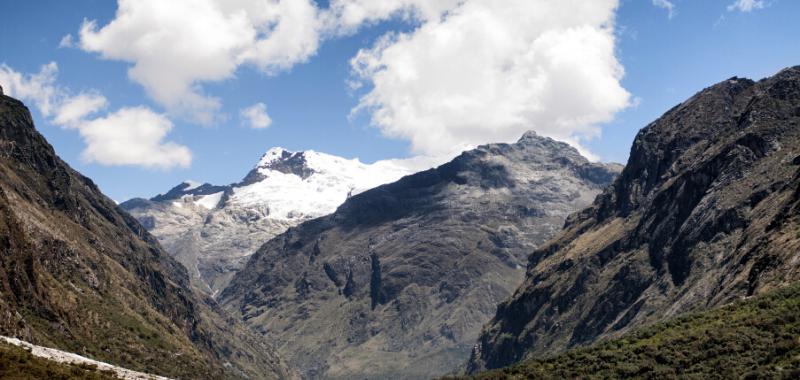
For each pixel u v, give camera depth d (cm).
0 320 19600
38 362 11188
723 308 17188
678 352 14875
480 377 16600
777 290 17262
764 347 13825
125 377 11975
